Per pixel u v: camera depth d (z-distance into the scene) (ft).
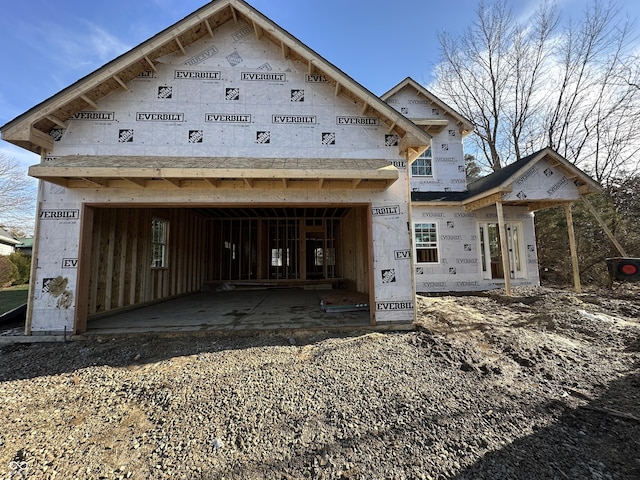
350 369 12.27
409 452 7.38
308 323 18.80
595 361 13.12
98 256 21.13
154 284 28.55
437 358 13.42
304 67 20.03
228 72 19.67
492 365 12.63
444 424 8.51
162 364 12.99
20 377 11.88
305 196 18.71
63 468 6.98
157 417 9.09
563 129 53.83
